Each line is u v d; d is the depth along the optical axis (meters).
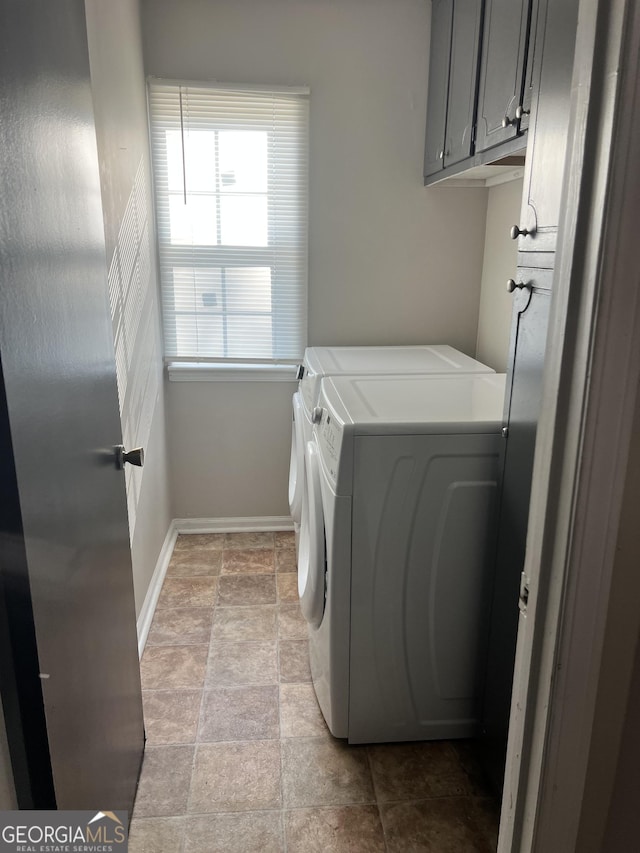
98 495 1.25
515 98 1.59
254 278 2.78
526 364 1.30
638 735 0.82
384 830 1.49
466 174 2.35
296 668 2.07
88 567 1.17
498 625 1.51
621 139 0.63
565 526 0.75
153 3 2.45
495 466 1.55
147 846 1.43
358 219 2.73
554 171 1.13
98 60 1.78
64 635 1.02
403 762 1.70
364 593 1.60
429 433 1.51
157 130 2.58
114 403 1.41
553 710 0.81
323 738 1.77
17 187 0.84
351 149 2.66
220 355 2.85
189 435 2.95
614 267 0.66
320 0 2.50
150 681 2.00
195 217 2.69
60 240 1.02
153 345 2.55
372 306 2.84
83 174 1.16
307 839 1.46
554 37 1.12
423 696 1.72
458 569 1.61
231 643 2.21
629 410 0.71
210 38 2.51
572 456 0.73
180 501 3.03
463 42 2.06
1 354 0.79
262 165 2.66
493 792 1.58
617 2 0.61
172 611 2.40
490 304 2.72
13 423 0.83
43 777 0.94
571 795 0.84
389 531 1.56
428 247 2.78
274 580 2.64
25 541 0.86
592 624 0.77
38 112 0.92
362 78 2.59
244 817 1.52
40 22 0.94
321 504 1.70
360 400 1.71
